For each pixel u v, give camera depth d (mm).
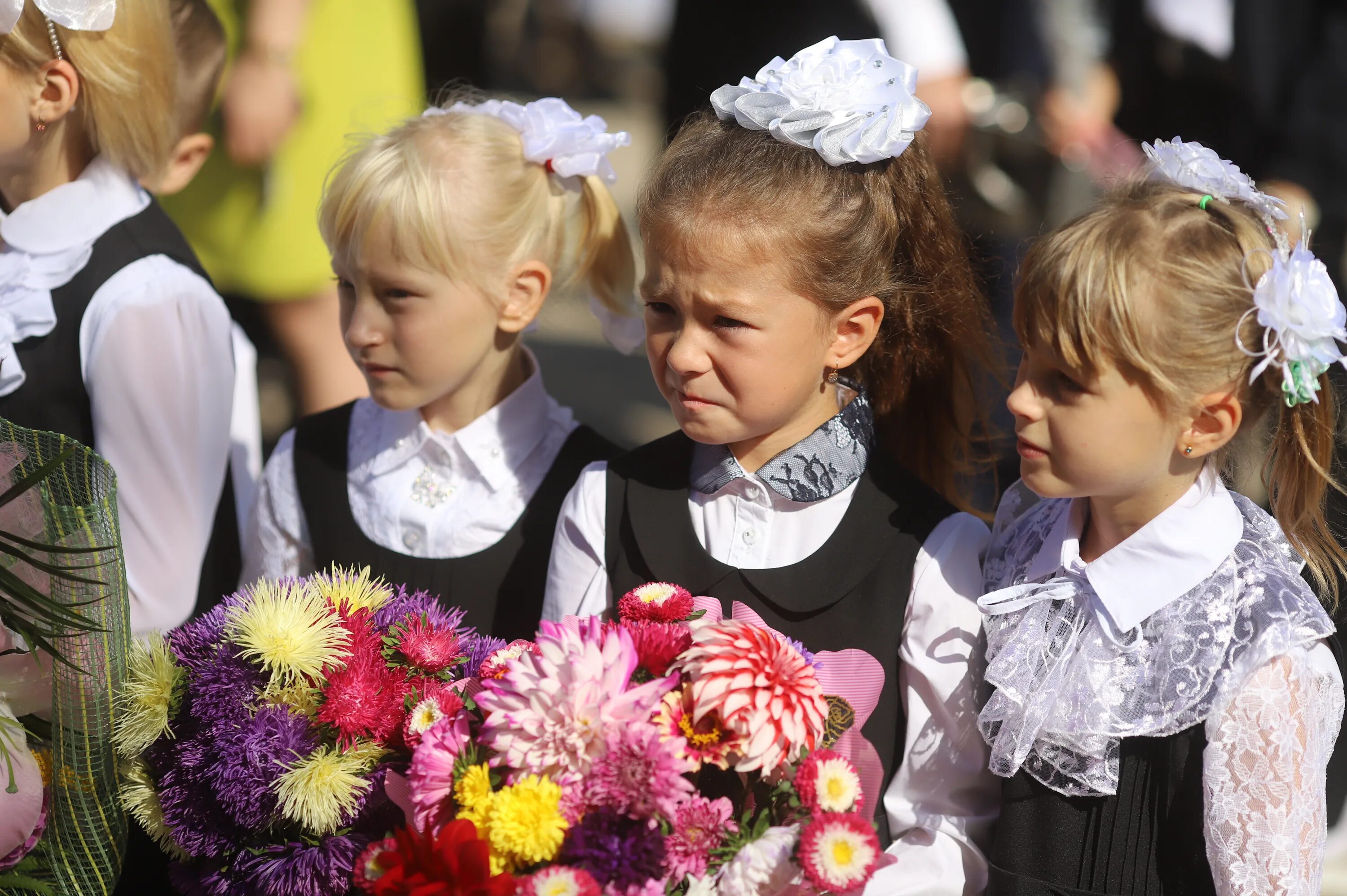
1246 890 3521
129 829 4305
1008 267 8055
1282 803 3518
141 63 5363
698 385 3996
